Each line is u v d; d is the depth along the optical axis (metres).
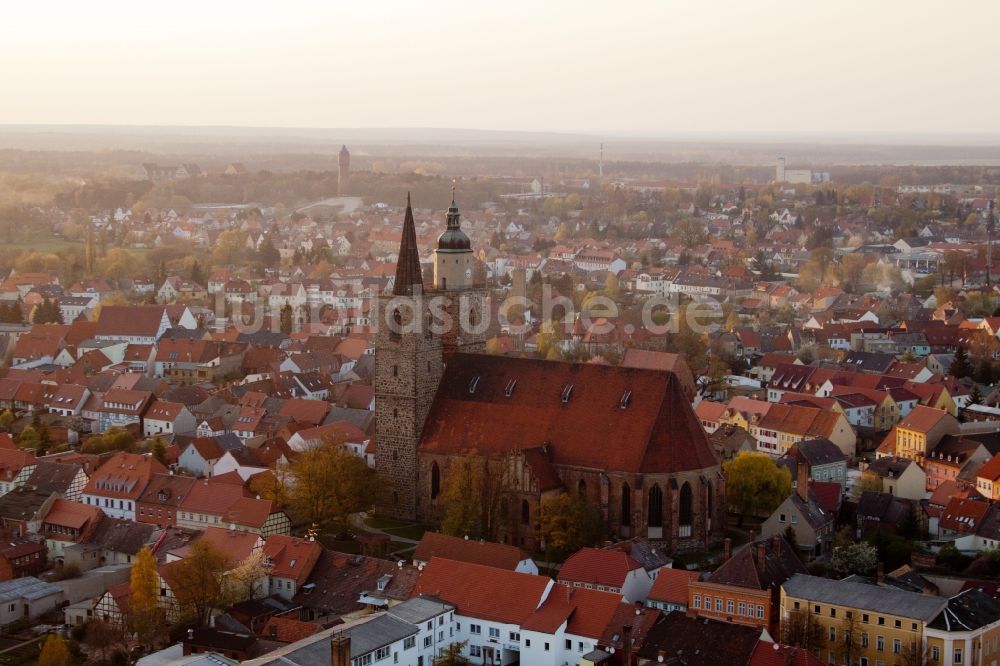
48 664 191.12
